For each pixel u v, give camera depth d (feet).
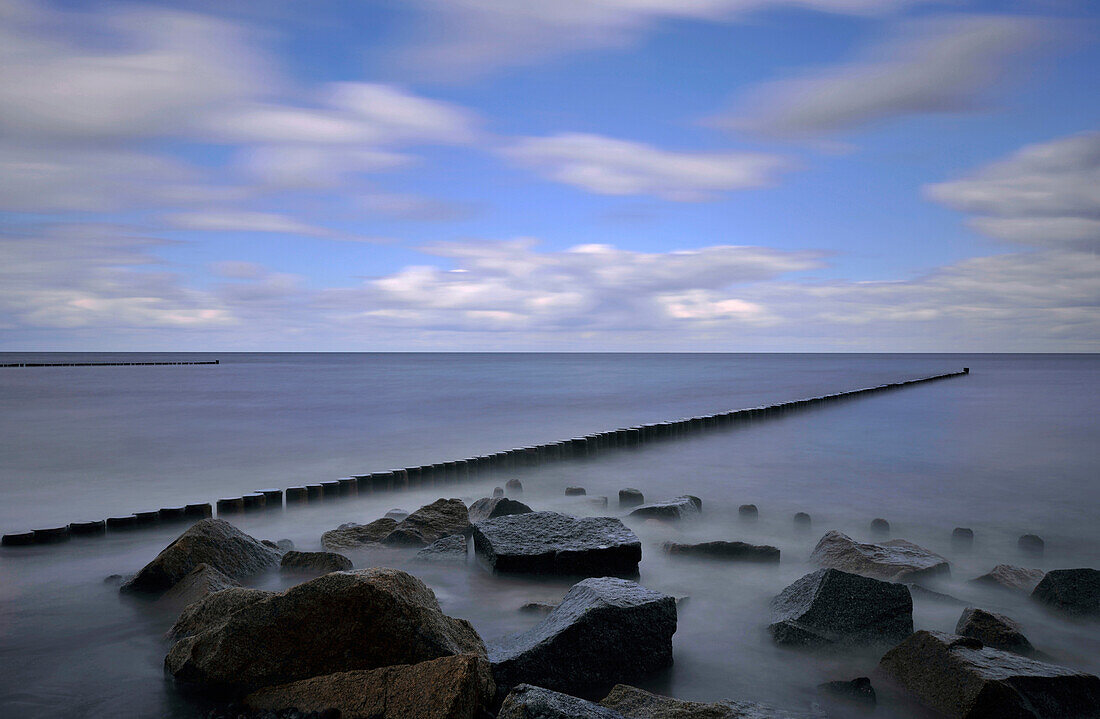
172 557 22.67
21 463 54.39
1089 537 32.99
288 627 15.43
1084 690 14.92
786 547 29.76
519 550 24.25
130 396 130.52
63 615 20.75
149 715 14.89
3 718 14.79
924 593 22.47
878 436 71.97
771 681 16.81
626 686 14.99
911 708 15.52
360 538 28.99
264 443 65.62
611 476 49.42
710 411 100.37
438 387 160.56
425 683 13.00
